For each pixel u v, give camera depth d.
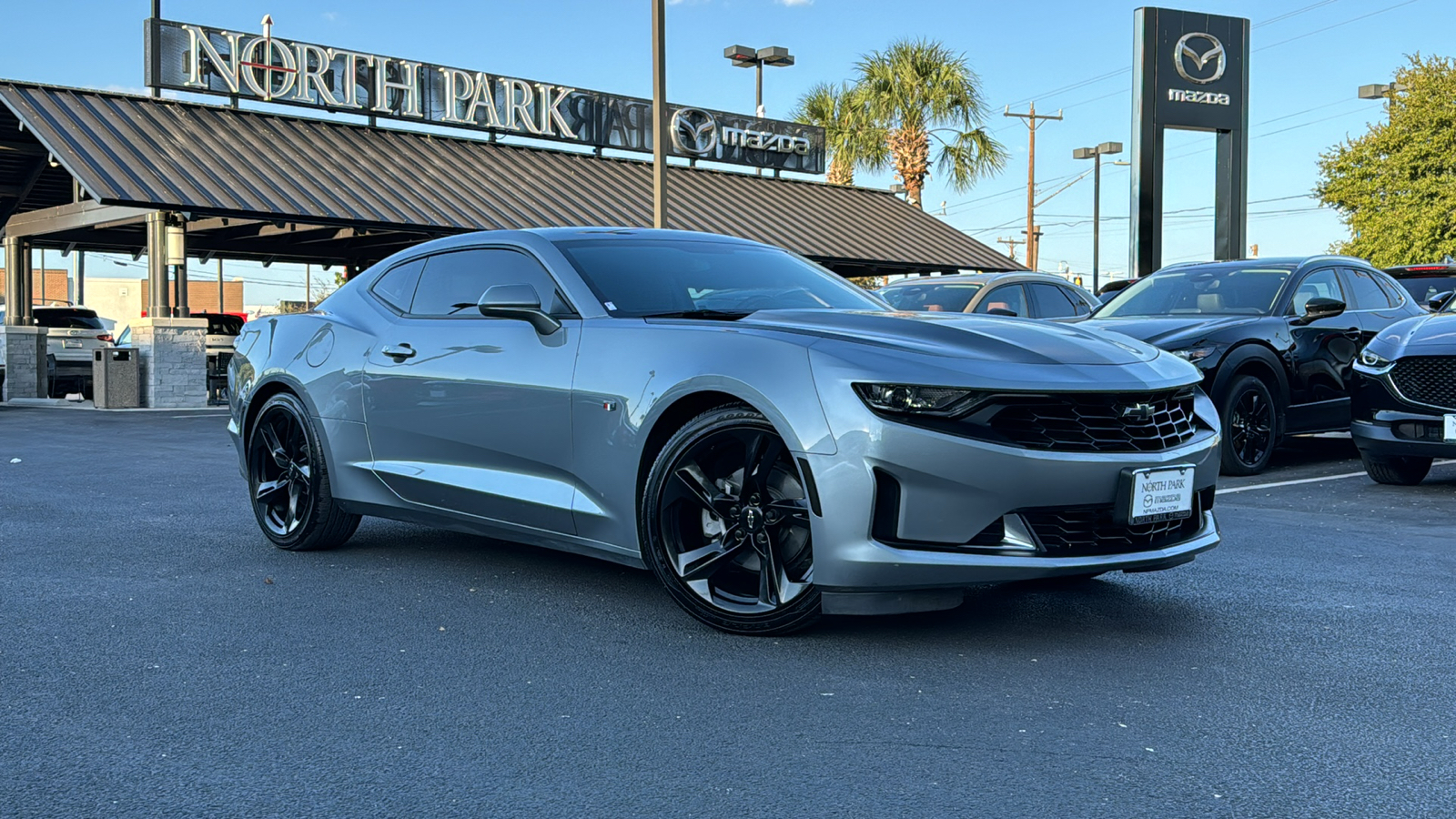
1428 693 3.28
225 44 19.12
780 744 2.88
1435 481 8.06
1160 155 23.58
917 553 3.51
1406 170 40.59
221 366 18.97
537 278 4.63
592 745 2.88
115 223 18.09
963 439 3.50
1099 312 9.79
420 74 21.50
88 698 3.24
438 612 4.24
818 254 23.77
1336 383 8.85
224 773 2.71
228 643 3.80
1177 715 3.08
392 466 4.97
